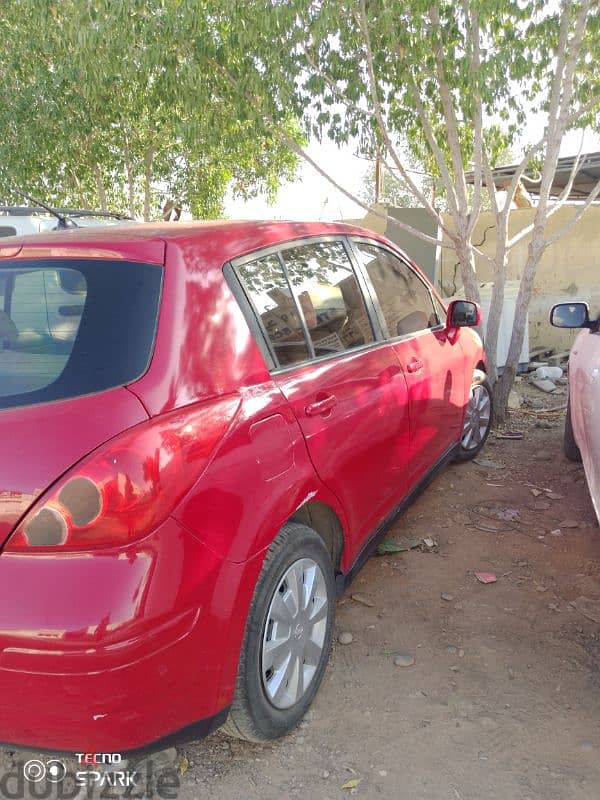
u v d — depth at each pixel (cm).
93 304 221
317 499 267
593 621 334
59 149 1298
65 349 211
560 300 959
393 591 365
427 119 623
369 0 570
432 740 258
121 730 191
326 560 276
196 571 202
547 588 365
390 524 363
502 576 379
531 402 739
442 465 445
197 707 211
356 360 317
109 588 182
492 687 288
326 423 275
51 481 182
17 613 180
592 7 565
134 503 185
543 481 513
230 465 218
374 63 619
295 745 257
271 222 301
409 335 389
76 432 187
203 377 221
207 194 1489
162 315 218
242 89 612
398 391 347
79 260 235
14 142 1289
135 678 188
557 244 950
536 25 575
